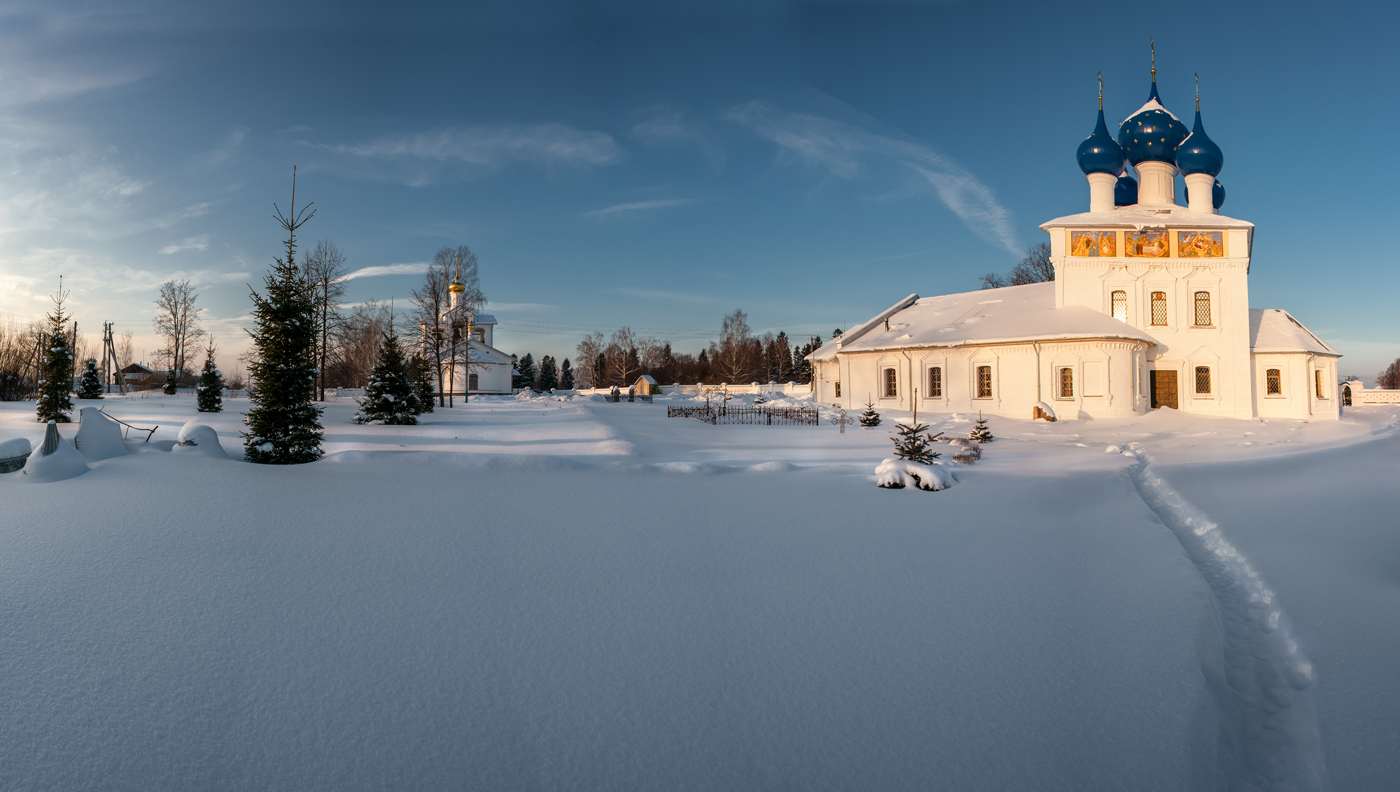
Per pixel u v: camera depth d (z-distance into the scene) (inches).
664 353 5118.1
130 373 3789.4
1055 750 184.1
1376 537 392.2
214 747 178.9
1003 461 769.6
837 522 437.4
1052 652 242.4
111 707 195.5
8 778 164.4
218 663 222.1
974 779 171.9
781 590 304.7
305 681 212.2
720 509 466.3
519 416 1456.7
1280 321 1699.1
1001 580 321.1
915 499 515.5
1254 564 347.9
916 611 280.8
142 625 248.2
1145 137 1676.9
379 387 1169.4
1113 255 1576.0
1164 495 568.4
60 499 422.0
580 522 415.8
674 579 315.9
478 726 190.9
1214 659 246.2
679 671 225.3
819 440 1024.2
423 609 271.4
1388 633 260.7
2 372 1668.3
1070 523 436.5
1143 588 307.6
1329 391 1678.2
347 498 453.4
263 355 612.1
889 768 176.1
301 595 282.2
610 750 181.6
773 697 209.9
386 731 187.3
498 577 311.7
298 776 168.4
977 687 217.3
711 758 179.2
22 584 281.9
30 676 210.4
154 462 534.3
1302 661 244.7
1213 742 191.0
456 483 513.3
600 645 243.4
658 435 1053.2
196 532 362.9
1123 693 213.8
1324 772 182.9
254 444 597.9
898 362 1670.8
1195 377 1566.2
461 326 2385.6
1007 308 1695.4
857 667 230.4
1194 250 1571.1
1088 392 1429.6
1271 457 799.1
